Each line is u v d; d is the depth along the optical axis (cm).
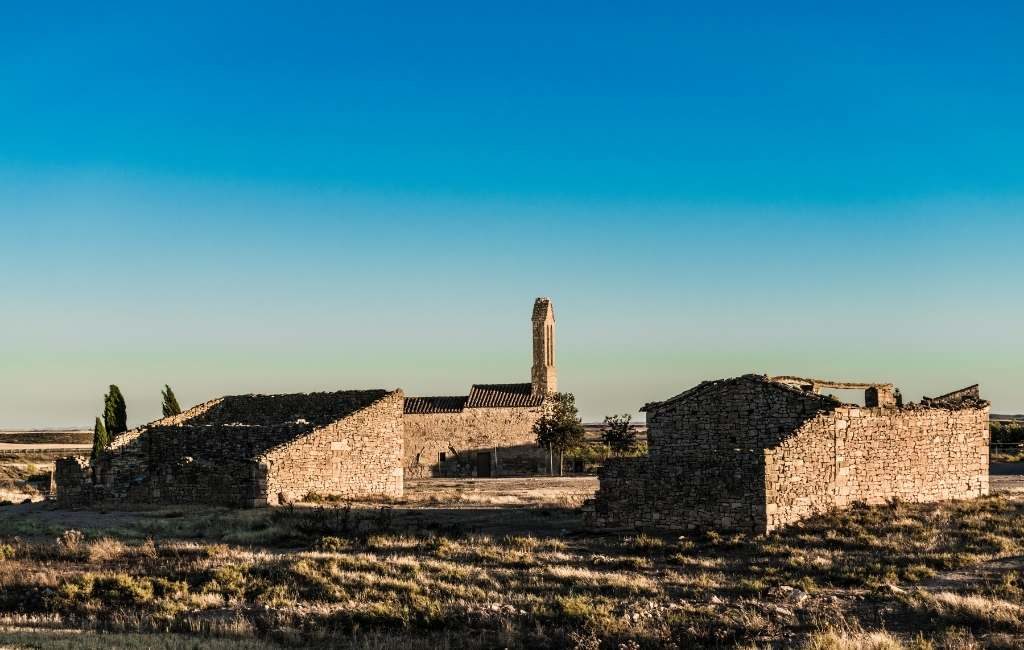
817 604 2911
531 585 3203
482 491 6769
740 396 4556
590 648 2512
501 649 2564
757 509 3891
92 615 3030
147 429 6531
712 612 2817
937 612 2784
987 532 3881
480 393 10431
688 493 4044
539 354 10894
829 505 4256
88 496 5928
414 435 10031
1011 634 2556
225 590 3241
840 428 4344
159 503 5834
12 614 3080
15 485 9056
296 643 2655
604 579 3262
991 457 8525
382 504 5731
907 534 3875
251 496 5484
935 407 4878
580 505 5412
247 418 7344
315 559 3656
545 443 9781
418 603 2959
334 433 6028
